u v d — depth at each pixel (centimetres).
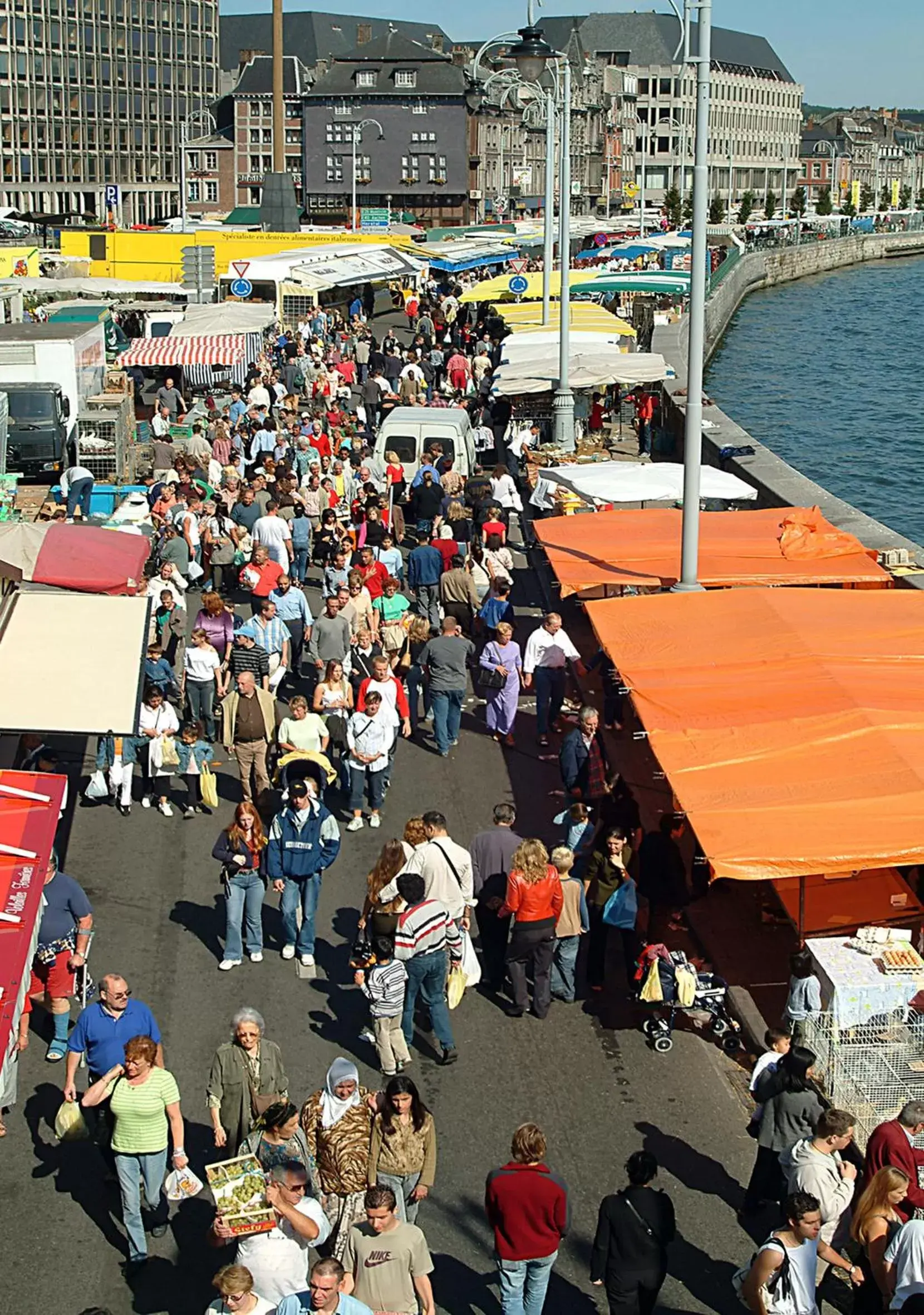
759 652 1572
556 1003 1305
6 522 1841
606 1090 1170
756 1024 1230
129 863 1538
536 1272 891
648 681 1502
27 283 5284
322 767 1542
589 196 16700
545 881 1247
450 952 1221
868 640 1606
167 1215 1003
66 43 14688
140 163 15962
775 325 10975
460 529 2506
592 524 2230
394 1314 838
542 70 2672
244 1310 781
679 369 5188
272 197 8306
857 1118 1084
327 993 1299
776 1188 1008
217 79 17000
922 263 18138
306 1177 855
